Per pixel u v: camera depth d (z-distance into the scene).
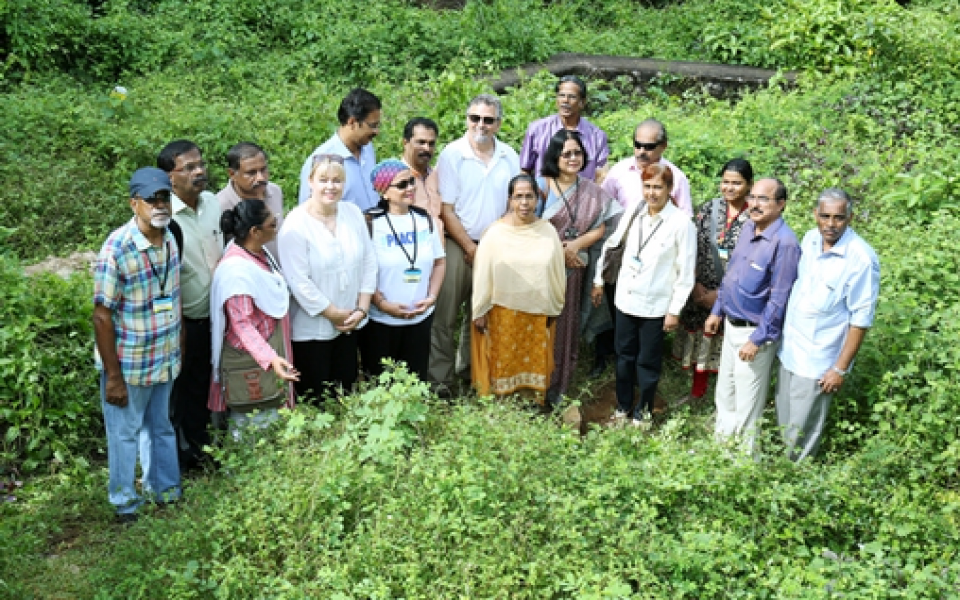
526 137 7.00
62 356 5.84
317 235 5.43
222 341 5.22
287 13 12.15
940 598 4.39
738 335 5.65
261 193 5.55
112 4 11.66
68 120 8.59
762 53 12.30
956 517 5.07
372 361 5.99
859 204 7.80
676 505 5.00
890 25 11.45
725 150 8.70
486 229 6.20
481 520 4.62
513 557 4.36
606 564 4.50
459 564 4.36
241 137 8.64
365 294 5.70
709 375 6.76
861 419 5.91
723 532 4.86
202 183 5.20
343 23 11.82
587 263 6.55
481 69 11.45
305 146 8.54
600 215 6.32
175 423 5.64
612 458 5.17
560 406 6.40
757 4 13.19
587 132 6.96
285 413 5.00
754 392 5.65
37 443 5.53
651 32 13.45
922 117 10.02
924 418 5.47
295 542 4.52
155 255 4.82
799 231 7.14
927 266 6.64
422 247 5.84
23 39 10.23
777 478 5.09
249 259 5.20
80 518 5.20
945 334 5.89
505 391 6.22
